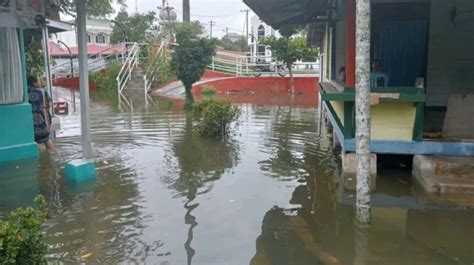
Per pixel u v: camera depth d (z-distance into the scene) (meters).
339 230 4.42
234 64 27.33
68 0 8.59
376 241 4.16
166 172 6.58
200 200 5.33
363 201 4.55
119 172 6.57
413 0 8.49
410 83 8.88
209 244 4.10
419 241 4.14
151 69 22.61
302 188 5.81
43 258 2.88
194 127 10.67
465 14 7.66
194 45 14.82
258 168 6.84
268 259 3.79
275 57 23.56
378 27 8.84
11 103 7.39
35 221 2.79
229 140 9.08
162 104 16.16
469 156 5.90
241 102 17.28
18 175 6.43
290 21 11.21
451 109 6.41
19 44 7.48
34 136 7.90
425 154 6.04
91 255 3.88
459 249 3.97
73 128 10.66
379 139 6.14
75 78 24.27
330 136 9.56
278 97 19.69
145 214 4.87
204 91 20.41
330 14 10.95
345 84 7.39
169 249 4.00
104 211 4.96
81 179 6.14
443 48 7.89
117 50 27.61
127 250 3.98
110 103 16.64
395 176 6.22
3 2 6.95
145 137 9.39
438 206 5.04
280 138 9.35
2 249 2.57
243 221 4.67
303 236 4.28
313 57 23.62
